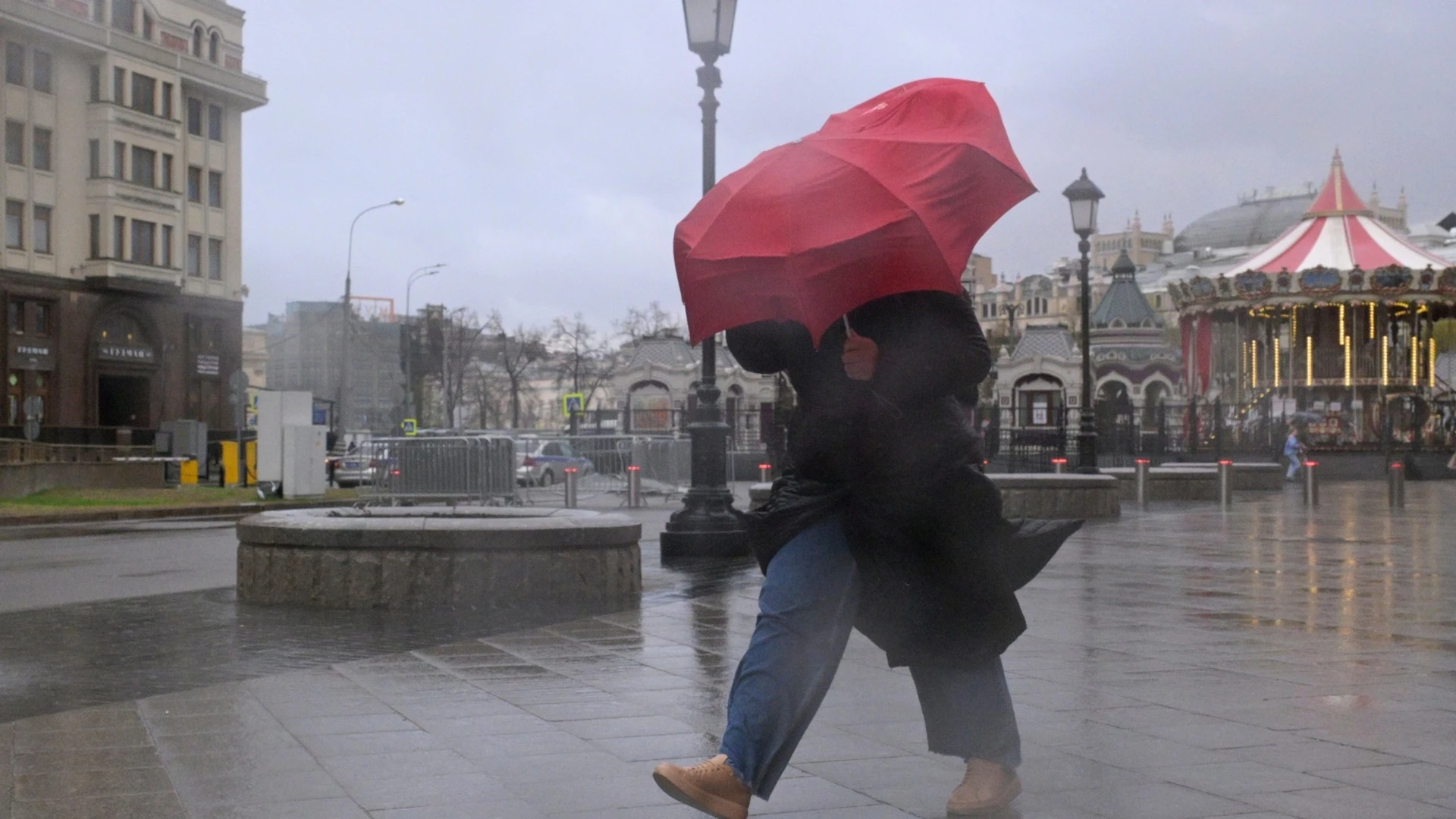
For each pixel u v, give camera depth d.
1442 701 6.28
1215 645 8.05
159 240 62.53
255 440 36.16
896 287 3.90
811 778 4.89
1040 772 4.93
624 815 4.39
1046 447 39.09
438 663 7.41
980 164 4.02
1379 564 13.45
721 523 14.09
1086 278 26.70
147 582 12.82
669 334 60.97
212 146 66.31
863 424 4.05
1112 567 13.06
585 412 47.22
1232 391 49.19
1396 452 43.62
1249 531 18.59
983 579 4.18
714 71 14.22
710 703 6.29
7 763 5.08
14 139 56.62
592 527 10.09
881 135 4.07
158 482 38.47
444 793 4.66
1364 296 45.34
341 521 10.17
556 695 6.47
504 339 83.62
